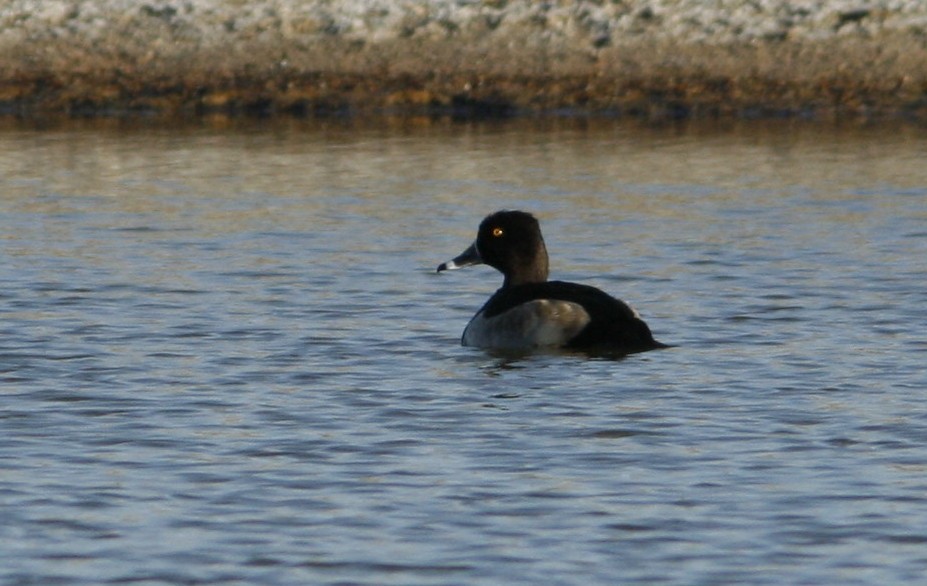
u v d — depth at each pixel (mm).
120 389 13320
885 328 15594
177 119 33281
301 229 21500
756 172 26062
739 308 16609
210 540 9836
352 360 14414
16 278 18219
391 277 18469
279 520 10156
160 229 21500
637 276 18453
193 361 14352
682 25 34656
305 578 9281
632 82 33594
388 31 35188
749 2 35188
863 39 33906
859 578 9250
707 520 10133
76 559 9547
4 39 35344
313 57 34719
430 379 13656
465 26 35188
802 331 15484
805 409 12609
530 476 10969
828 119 32188
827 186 24672
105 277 18328
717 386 13320
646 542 9773
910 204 23094
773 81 33250
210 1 36031
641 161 27297
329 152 28609
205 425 12242
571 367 14031
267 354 14648
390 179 25750
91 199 23984
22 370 13961
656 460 11320
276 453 11508
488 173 26281
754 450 11531
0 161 27594
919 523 10047
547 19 35156
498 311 14867
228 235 21078
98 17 35781
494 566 9438
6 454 11484
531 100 33594
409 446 11688
